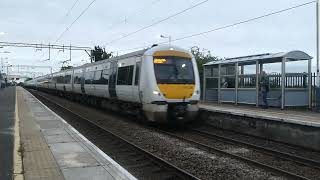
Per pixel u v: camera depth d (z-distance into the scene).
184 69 18.05
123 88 20.47
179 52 18.27
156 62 17.70
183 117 17.84
